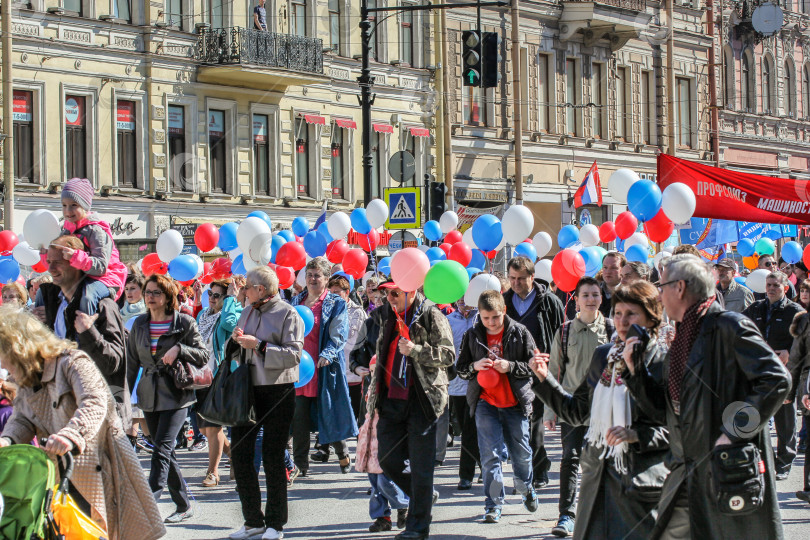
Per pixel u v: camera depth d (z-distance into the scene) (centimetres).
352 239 2052
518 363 952
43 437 648
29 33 2702
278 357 864
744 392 553
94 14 2856
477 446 1113
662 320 635
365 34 2112
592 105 4316
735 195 1588
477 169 3897
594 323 921
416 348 847
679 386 573
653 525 627
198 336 955
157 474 932
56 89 2766
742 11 5016
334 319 1167
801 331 1091
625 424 627
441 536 901
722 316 559
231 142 3184
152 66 2969
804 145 5412
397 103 3644
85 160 2848
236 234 1395
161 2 2983
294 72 3212
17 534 561
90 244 840
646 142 4600
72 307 827
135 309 1284
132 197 2925
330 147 3456
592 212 4344
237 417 852
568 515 898
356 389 1369
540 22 4103
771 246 2220
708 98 4862
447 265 863
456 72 3838
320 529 928
